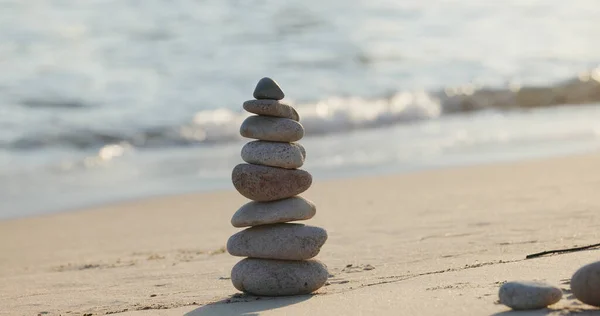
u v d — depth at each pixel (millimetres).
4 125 16828
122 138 16078
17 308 5398
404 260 6102
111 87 20406
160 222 9312
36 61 22641
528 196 8938
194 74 21891
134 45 24688
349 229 7680
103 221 9562
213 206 10297
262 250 5102
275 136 5180
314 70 22672
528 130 16188
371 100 19031
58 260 7484
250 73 22156
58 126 16828
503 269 5203
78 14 27766
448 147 14562
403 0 32344
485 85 20578
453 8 31578
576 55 25094
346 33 27094
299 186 5199
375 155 13992
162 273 6309
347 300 4680
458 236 6953
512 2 33094
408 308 4285
